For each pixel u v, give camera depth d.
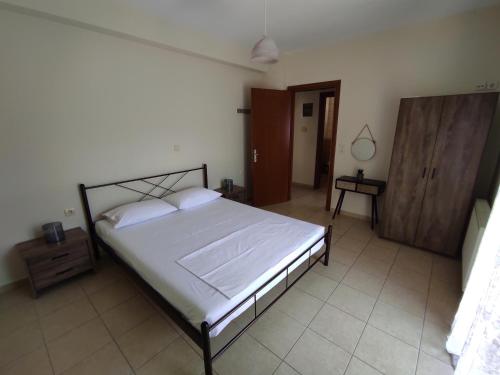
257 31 3.08
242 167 4.38
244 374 1.47
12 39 1.93
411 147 2.78
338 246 3.01
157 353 1.61
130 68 2.65
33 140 2.15
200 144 3.57
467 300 1.46
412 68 2.99
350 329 1.78
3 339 1.72
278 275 1.72
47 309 1.99
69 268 2.25
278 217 2.65
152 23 2.58
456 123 2.48
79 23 2.15
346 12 2.58
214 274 1.62
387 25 2.94
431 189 2.73
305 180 5.82
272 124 4.21
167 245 2.03
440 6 2.45
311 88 4.03
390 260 2.69
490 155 2.61
